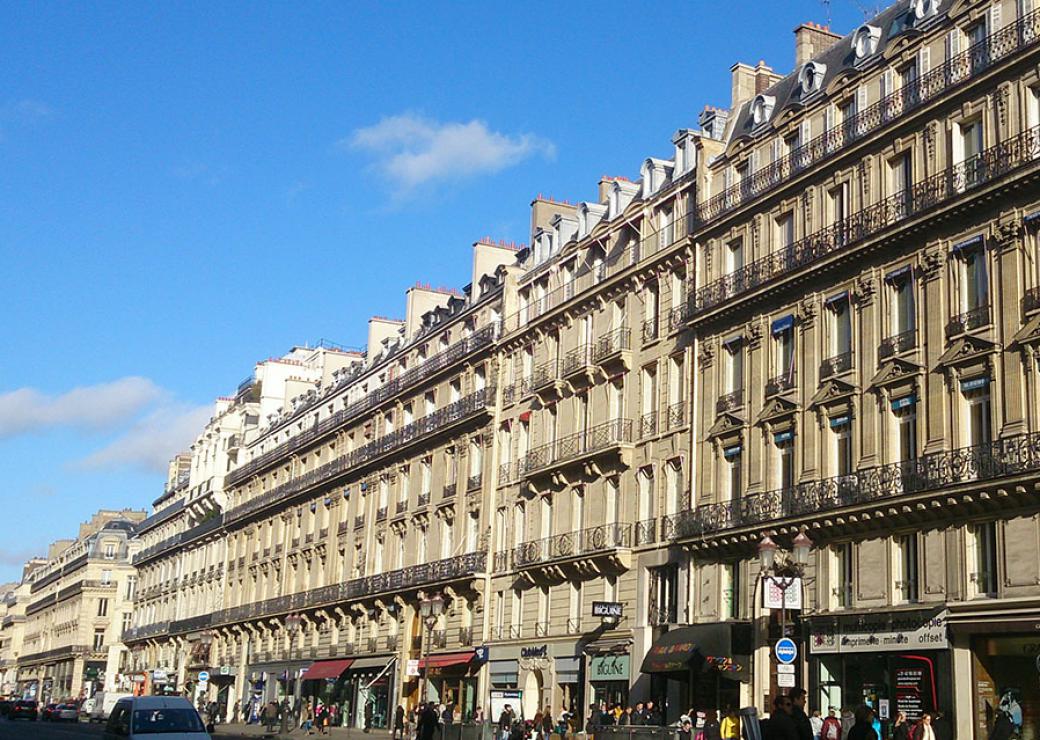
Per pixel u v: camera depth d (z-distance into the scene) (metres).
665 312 44.19
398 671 59.59
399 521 63.19
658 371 44.03
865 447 33.59
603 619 43.94
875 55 36.47
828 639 33.47
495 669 51.31
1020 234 30.02
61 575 151.12
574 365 49.22
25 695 152.12
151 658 105.00
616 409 46.75
